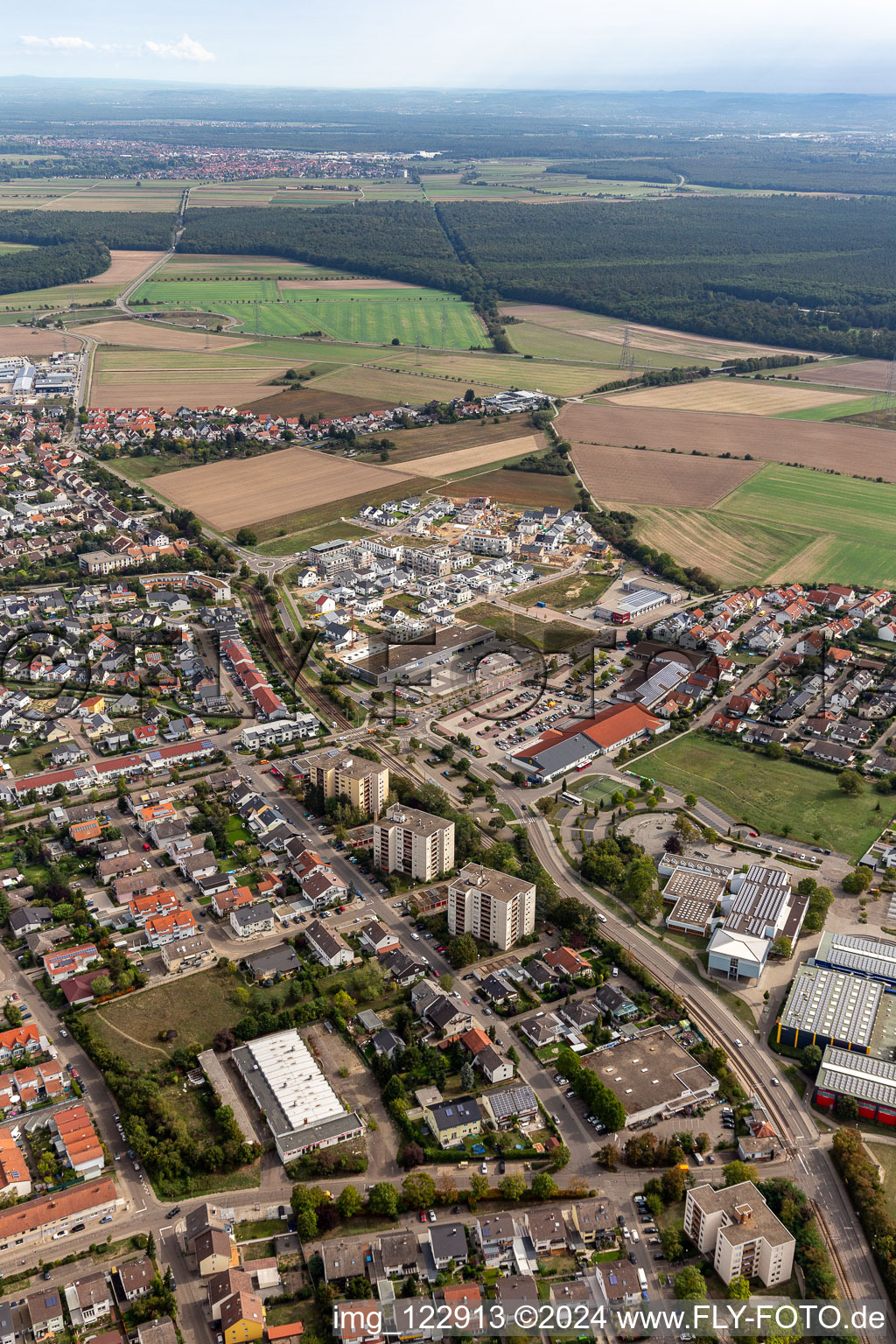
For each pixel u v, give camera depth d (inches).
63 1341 7854.3
